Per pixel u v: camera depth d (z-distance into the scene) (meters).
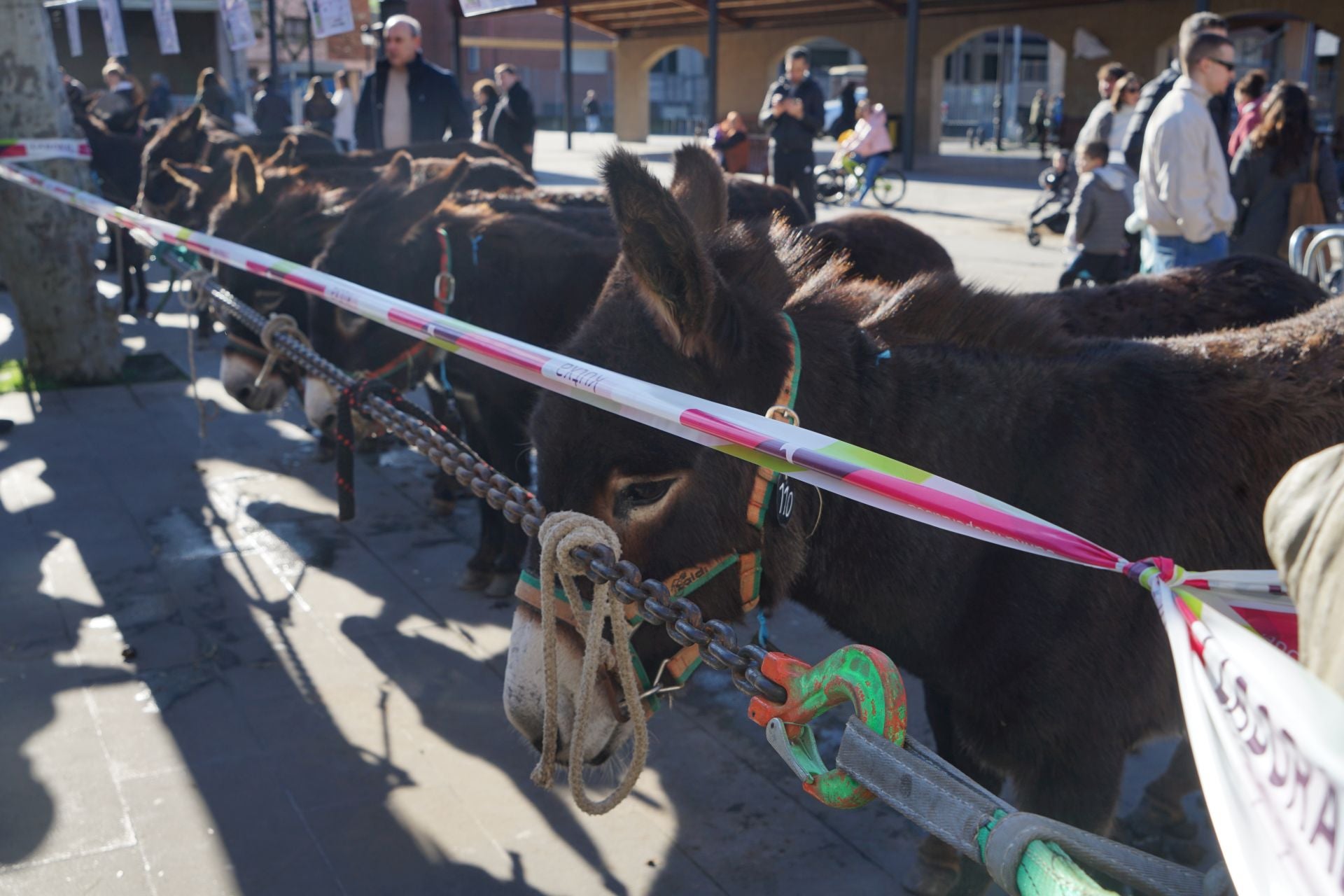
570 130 29.25
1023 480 1.98
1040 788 1.99
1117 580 1.91
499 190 5.39
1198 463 1.98
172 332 9.20
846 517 1.93
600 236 4.35
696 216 2.22
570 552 1.47
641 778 3.18
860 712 1.18
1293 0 21.78
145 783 3.10
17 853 2.78
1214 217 5.43
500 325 3.98
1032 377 2.02
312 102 14.96
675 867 2.76
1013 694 1.94
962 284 2.23
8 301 10.78
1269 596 0.99
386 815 2.97
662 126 43.97
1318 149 6.50
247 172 5.34
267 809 2.99
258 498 5.48
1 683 3.66
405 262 4.12
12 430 6.55
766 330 1.85
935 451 1.95
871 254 4.57
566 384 1.56
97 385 7.57
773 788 3.11
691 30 31.62
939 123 28.08
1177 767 2.88
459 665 3.83
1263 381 2.05
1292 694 0.64
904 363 2.00
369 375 4.15
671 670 1.88
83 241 7.41
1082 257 7.89
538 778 1.57
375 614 4.23
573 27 46.03
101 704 3.53
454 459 2.01
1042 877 0.93
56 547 4.84
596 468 1.72
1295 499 0.69
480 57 44.97
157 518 5.19
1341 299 2.40
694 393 1.77
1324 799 0.60
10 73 7.12
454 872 2.73
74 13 11.27
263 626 4.11
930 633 2.00
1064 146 23.16
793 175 12.91
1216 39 5.25
